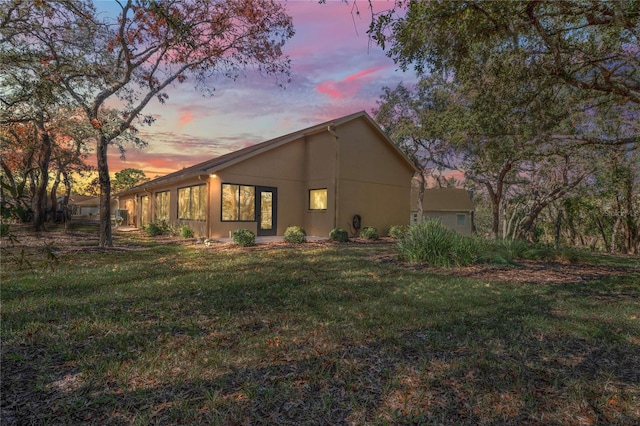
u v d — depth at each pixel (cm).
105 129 1094
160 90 1173
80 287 589
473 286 629
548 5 573
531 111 865
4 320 411
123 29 926
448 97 1659
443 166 2252
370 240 1520
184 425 226
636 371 307
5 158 1622
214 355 325
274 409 244
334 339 367
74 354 323
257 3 1071
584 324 427
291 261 904
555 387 276
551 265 944
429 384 278
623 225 1967
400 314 456
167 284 617
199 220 1505
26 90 764
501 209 2822
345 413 241
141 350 336
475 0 519
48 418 231
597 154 1355
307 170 1681
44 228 1866
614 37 710
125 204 2914
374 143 1725
